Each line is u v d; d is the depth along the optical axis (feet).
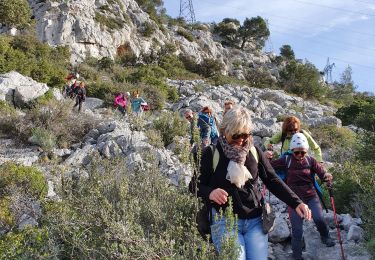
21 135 36.76
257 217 11.42
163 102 78.38
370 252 14.05
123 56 156.76
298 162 16.08
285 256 15.60
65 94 60.54
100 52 149.79
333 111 117.50
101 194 13.34
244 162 11.19
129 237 10.95
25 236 13.48
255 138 48.14
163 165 25.70
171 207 12.74
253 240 11.10
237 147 11.19
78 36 144.66
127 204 12.78
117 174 15.67
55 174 18.22
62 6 147.84
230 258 10.17
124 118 47.19
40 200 17.15
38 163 30.60
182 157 14.80
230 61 241.14
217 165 11.27
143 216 12.66
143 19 187.42
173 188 14.42
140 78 105.70
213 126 28.71
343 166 22.99
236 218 10.47
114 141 31.68
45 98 53.52
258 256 10.96
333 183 20.53
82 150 31.58
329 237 15.79
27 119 38.55
